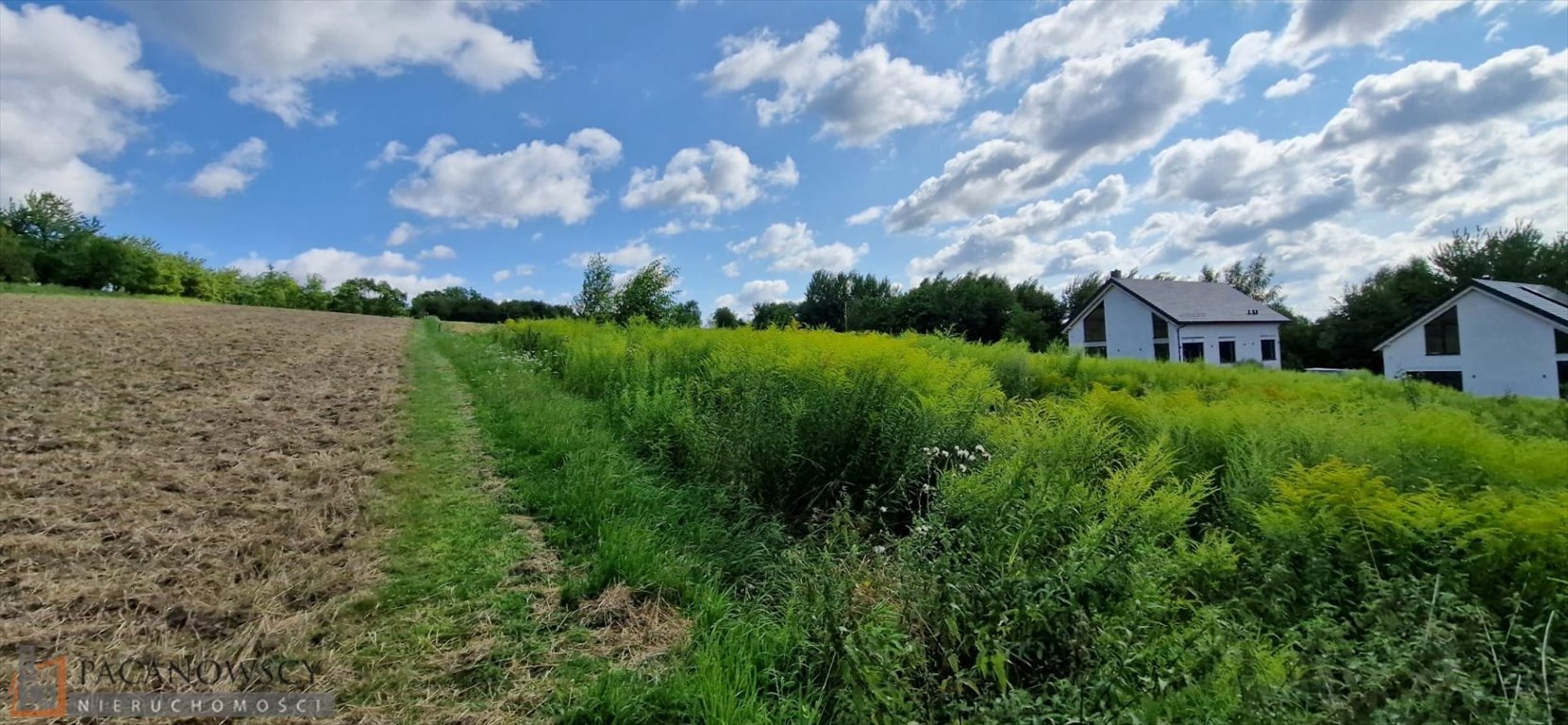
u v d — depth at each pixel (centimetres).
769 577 343
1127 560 278
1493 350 2564
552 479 478
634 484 456
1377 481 323
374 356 1526
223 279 6006
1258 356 3434
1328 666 202
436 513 416
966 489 366
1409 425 471
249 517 396
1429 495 323
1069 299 5291
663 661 262
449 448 588
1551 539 264
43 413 645
